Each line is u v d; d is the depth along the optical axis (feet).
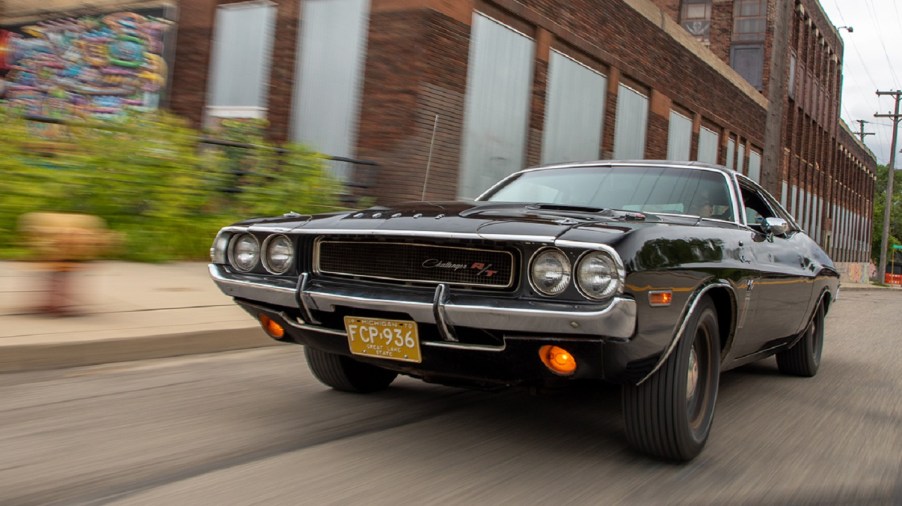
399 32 39.09
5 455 10.15
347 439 11.48
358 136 40.22
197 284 23.66
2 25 58.90
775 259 14.51
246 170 31.58
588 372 9.58
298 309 11.14
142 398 13.37
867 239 204.23
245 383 14.93
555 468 10.50
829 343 27.14
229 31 45.62
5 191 24.61
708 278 10.83
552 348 9.51
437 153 39.78
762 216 16.17
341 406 13.44
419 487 9.54
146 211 27.78
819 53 131.23
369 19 40.06
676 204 14.20
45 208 25.30
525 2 45.47
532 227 9.76
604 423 12.91
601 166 15.65
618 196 14.55
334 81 41.32
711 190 14.53
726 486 10.23
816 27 126.21
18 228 24.85
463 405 13.74
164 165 27.86
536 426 12.57
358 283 10.68
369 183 39.40
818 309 19.08
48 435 11.05
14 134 25.52
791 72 112.98
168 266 26.84
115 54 52.85
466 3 41.09
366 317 10.53
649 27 61.11
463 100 41.45
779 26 51.72
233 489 9.23
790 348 18.39
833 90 144.15
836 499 10.03
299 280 10.98
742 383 18.11
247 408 13.08
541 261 9.37
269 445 11.05
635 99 60.70
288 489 9.29
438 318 9.75
